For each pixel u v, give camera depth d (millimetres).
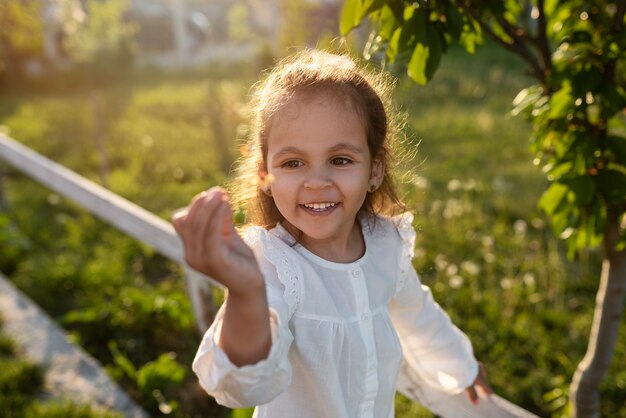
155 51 18781
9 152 5621
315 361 1365
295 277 1342
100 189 4309
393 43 1749
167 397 3303
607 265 2283
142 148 8156
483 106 9492
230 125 8945
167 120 9969
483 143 7695
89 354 3748
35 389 3340
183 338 3855
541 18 2053
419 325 1692
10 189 6734
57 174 4773
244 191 1516
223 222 958
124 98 12008
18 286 4547
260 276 988
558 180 2045
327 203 1311
